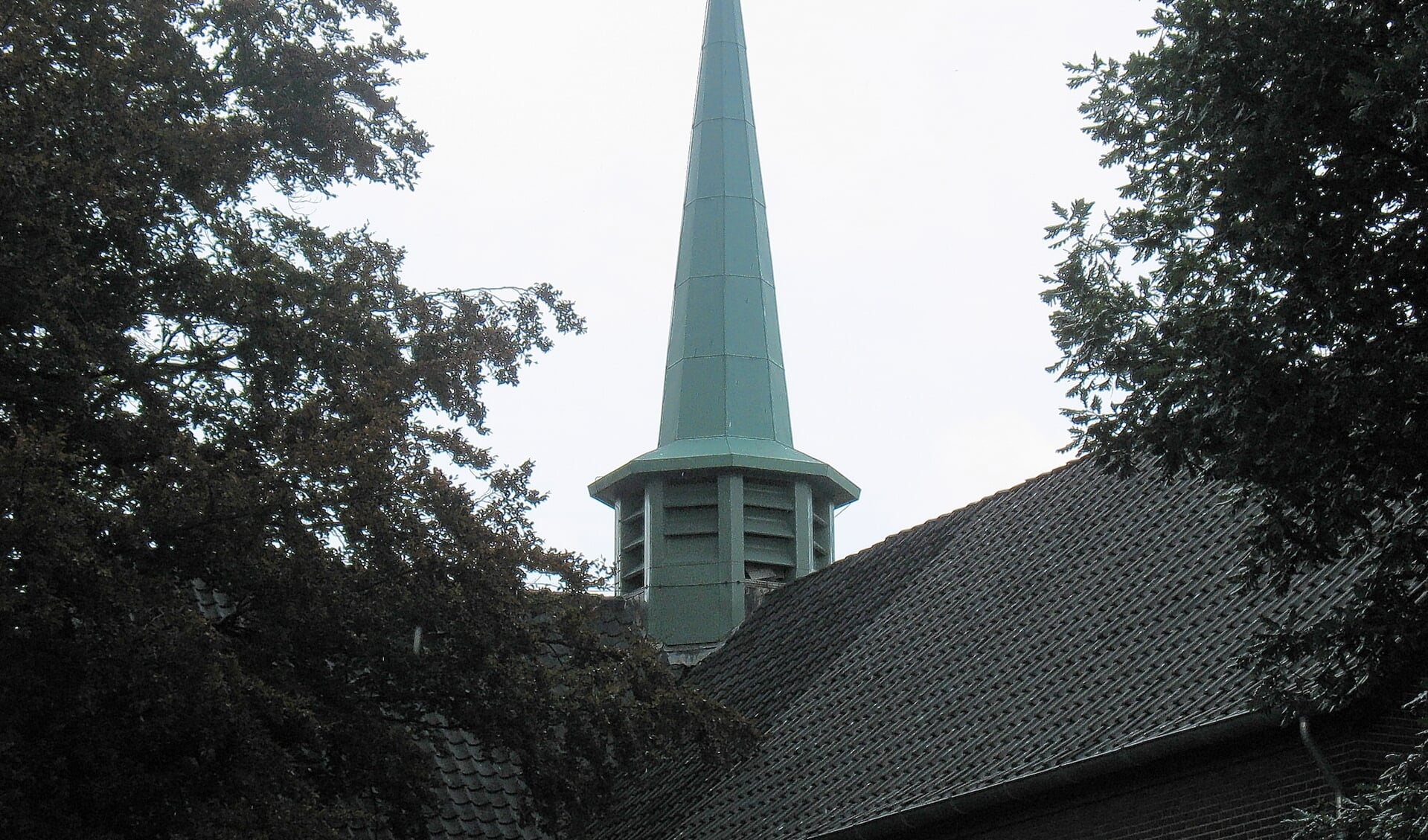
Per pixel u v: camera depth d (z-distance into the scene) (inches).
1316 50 366.3
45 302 546.9
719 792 804.0
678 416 1066.7
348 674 608.4
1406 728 502.0
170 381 608.4
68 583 507.8
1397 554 391.5
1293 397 371.6
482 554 610.9
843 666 842.8
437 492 613.9
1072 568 751.7
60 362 564.7
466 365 674.8
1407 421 373.1
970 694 703.7
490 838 848.3
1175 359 389.4
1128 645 642.8
